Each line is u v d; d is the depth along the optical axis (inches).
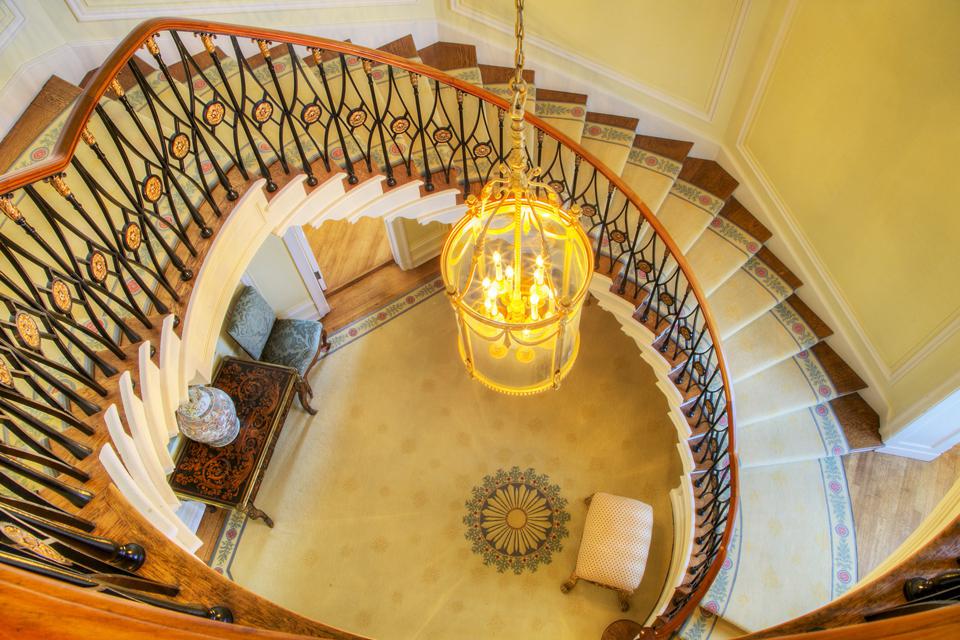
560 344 112.8
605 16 209.5
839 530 197.8
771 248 223.3
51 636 34.6
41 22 169.3
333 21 213.3
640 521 205.6
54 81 173.3
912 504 200.7
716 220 223.6
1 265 136.9
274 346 242.2
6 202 95.2
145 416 124.4
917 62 146.9
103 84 114.0
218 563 225.3
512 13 219.8
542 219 112.3
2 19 160.1
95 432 113.1
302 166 171.2
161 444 131.3
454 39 232.8
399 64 160.2
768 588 188.4
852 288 196.5
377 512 233.9
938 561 98.3
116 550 91.3
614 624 207.9
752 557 193.8
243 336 230.8
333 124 188.1
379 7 217.3
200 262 141.1
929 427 189.3
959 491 133.6
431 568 223.1
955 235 153.2
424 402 256.7
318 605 218.2
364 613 216.2
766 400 208.2
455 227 110.6
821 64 176.9
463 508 233.6
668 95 223.5
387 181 183.0
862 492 203.6
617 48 216.8
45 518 90.4
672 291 206.7
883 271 181.3
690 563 195.2
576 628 210.1
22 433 99.3
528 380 124.4
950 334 165.6
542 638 208.8
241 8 197.9
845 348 209.5
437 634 211.8
